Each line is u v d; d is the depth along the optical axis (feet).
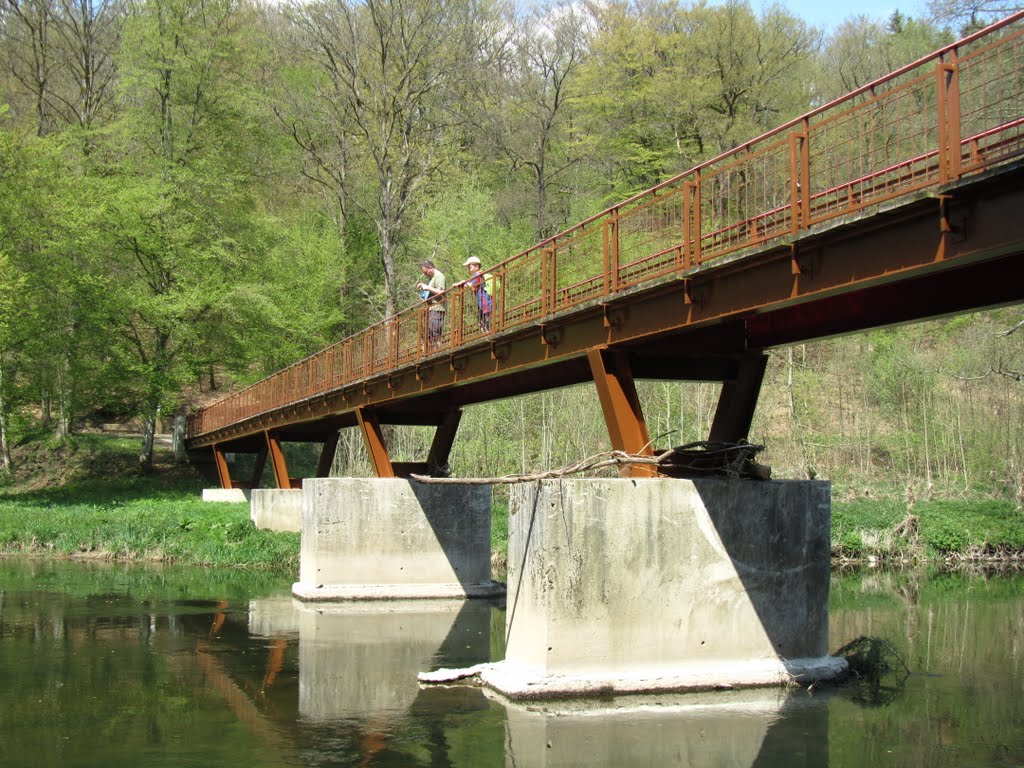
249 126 145.28
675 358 42.52
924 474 132.87
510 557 44.24
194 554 92.43
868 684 43.37
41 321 120.06
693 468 42.37
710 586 41.96
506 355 50.60
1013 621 61.52
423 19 140.67
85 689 42.63
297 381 91.66
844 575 88.02
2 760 32.42
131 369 133.90
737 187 34.45
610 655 40.47
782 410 141.59
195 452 154.30
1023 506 115.24
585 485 40.63
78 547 96.48
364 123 147.43
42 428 163.02
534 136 166.09
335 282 154.92
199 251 136.05
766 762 32.14
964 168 24.86
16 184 118.21
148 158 137.90
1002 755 33.09
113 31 156.15
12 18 155.02
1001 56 28.76
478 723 36.70
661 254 38.01
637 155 160.56
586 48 163.94
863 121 33.73
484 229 150.41
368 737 35.06
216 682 43.98
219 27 144.25
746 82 153.89
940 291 31.32
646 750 33.37
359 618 62.44
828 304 36.94
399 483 71.92
